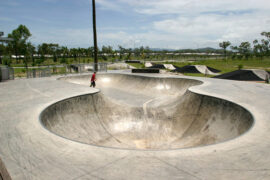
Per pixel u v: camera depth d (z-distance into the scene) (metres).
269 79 16.92
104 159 3.81
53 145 4.41
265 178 3.20
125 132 8.68
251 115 6.36
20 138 4.78
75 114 8.73
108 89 16.69
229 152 4.06
